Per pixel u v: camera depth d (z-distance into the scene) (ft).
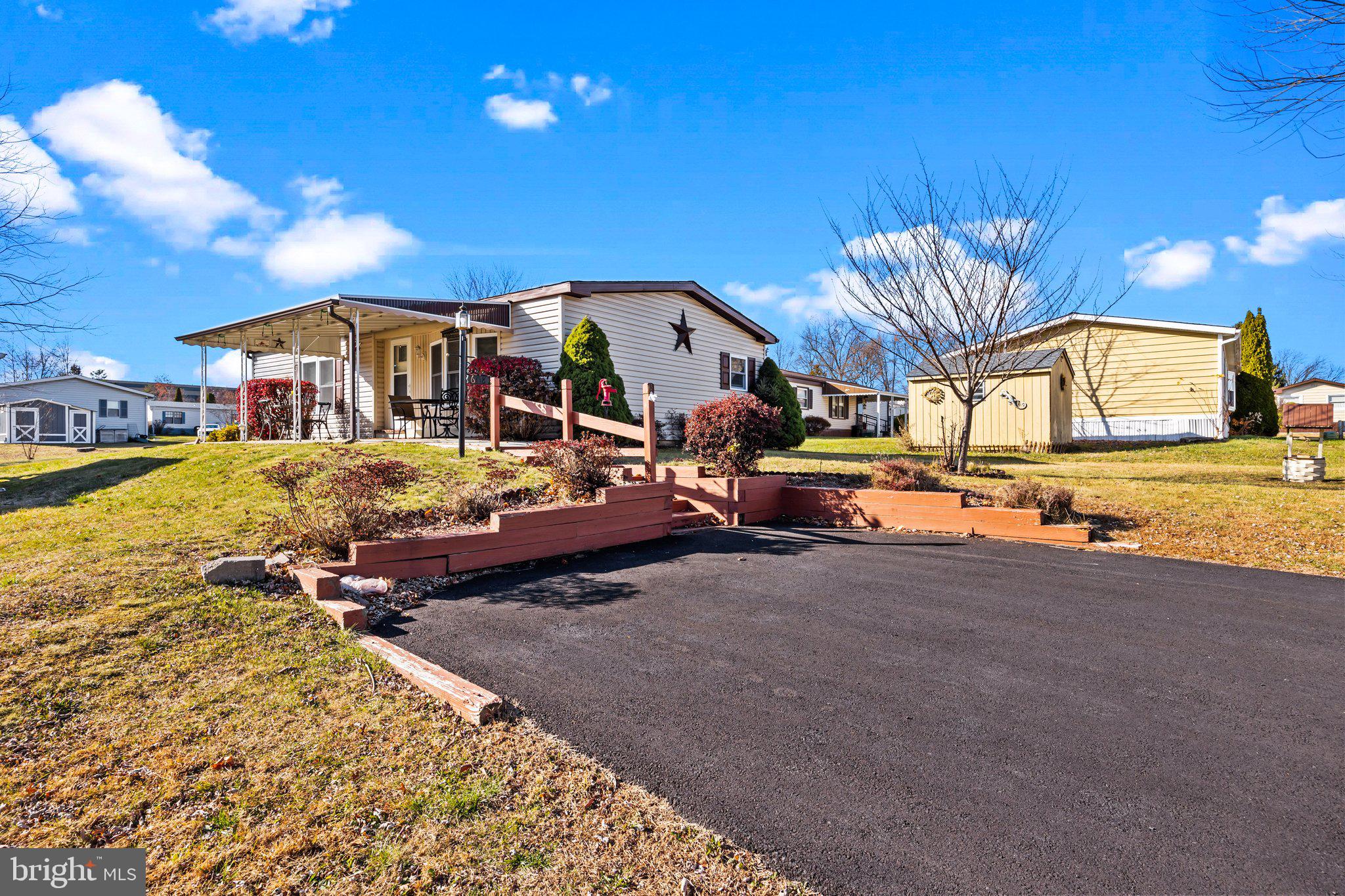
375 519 17.35
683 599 15.81
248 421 52.54
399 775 8.13
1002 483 29.66
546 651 12.30
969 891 6.24
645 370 49.73
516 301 45.57
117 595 13.52
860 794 7.86
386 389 52.34
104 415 121.19
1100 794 7.82
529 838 7.06
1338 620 14.21
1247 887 6.25
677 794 7.86
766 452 47.85
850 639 13.15
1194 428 57.41
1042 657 12.19
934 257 31.17
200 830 7.09
